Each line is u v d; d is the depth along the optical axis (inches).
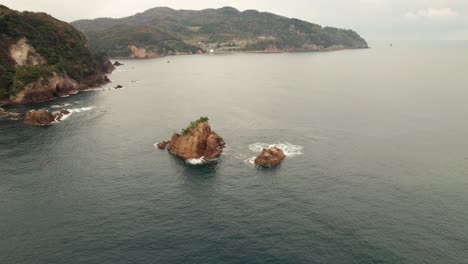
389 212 2792.8
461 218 2699.3
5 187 3235.7
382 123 5246.1
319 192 3129.9
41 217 2760.8
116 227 2625.5
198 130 4028.1
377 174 3469.5
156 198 3046.3
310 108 6323.8
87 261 2272.4
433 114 5733.3
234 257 2295.8
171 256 2308.1
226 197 3058.6
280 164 3740.2
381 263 2231.8
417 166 3649.1
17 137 4626.0
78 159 3905.0
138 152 4126.5
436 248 2364.7
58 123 5310.0
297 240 2458.2
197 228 2605.8
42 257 2310.5
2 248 2395.4
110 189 3211.1
